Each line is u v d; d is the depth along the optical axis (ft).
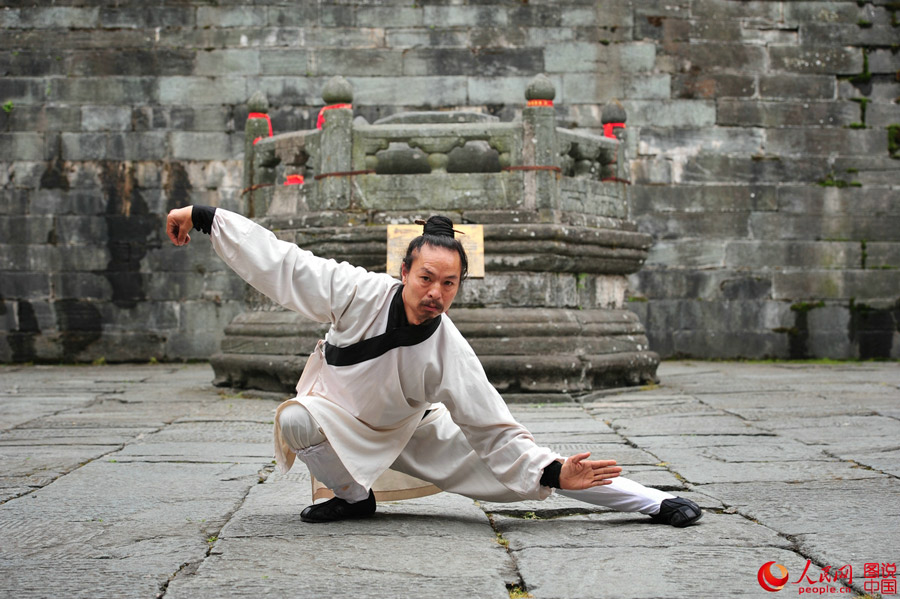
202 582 8.60
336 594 8.24
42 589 8.41
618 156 27.91
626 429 18.97
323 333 24.22
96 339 38.45
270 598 8.14
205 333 38.65
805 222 39.81
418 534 10.54
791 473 14.25
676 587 8.45
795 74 40.24
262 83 39.06
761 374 32.53
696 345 39.27
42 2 38.99
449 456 11.21
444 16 39.24
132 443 17.61
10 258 38.47
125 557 9.54
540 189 24.41
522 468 10.52
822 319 39.60
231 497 12.70
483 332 23.80
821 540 10.09
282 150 26.68
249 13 39.11
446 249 10.18
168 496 12.75
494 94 39.14
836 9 40.47
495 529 10.98
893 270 39.88
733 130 39.83
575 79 39.40
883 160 40.24
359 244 24.30
